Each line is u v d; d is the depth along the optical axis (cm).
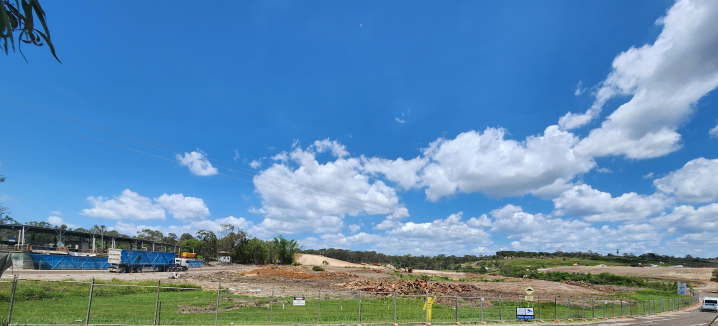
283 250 14262
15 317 1956
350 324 2286
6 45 371
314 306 3198
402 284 5325
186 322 2106
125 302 2866
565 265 17900
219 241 14125
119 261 6250
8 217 8156
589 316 3588
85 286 3416
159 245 12106
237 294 3722
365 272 10831
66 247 8475
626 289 8812
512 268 14238
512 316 3244
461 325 2586
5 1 399
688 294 7819
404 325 2417
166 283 4047
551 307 4181
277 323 2222
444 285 5519
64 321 1911
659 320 3481
